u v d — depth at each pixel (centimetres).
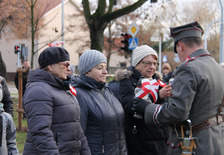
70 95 285
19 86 779
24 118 962
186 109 250
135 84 332
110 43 3688
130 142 338
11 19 2011
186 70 255
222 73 275
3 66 2261
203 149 258
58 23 2961
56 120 264
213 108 264
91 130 302
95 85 318
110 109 311
